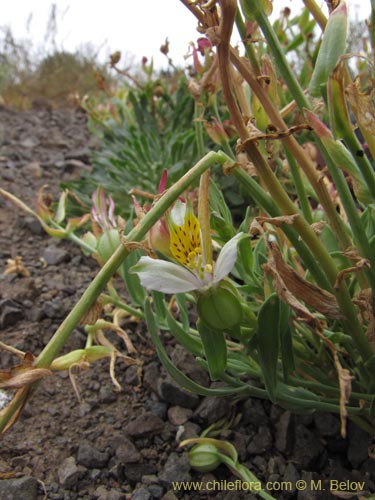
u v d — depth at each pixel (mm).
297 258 253
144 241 149
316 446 202
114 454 210
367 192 138
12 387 126
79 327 284
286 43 392
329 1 139
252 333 169
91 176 425
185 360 241
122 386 247
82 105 492
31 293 311
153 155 399
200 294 145
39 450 213
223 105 369
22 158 539
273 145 196
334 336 177
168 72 569
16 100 803
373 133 128
